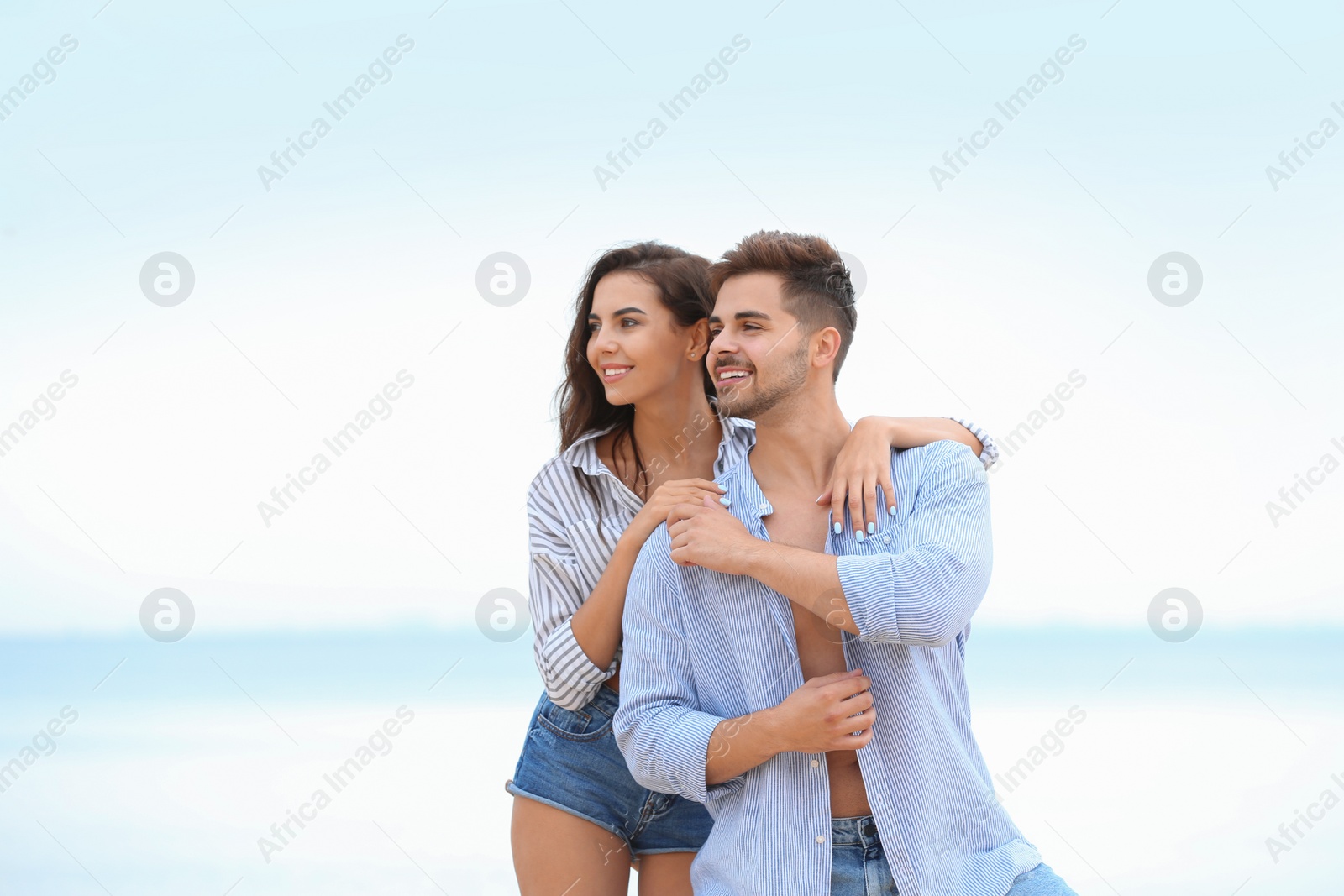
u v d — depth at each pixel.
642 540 3.43
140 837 8.13
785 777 2.65
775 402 2.92
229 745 13.22
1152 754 11.60
